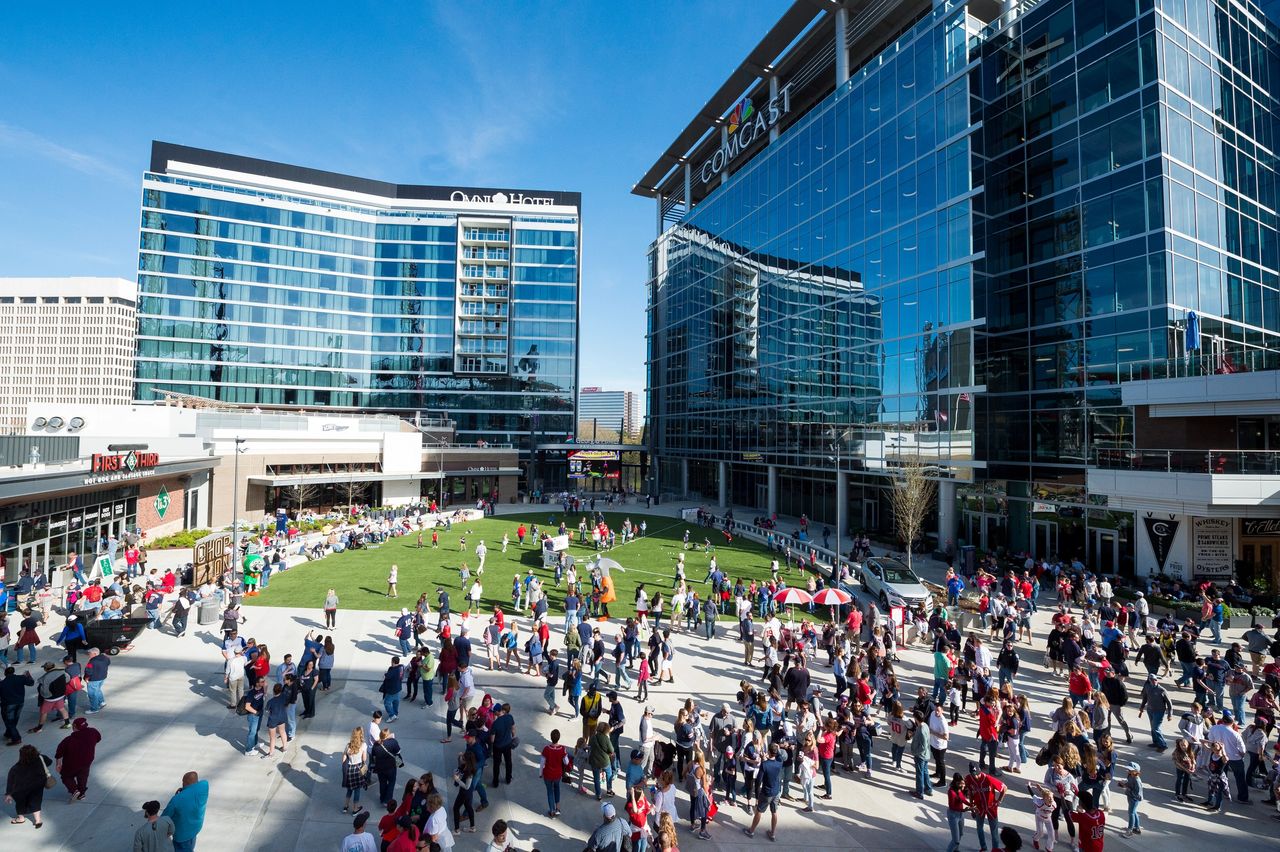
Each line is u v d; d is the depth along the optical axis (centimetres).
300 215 9444
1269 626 2348
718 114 6594
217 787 1206
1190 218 3058
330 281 9594
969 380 3609
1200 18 3228
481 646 2100
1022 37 3600
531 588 2470
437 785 1261
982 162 3650
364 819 882
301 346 9394
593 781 1297
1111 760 1188
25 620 1745
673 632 2316
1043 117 3503
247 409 6719
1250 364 2598
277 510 5088
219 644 1988
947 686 1684
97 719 1459
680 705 1688
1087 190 3278
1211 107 3231
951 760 1448
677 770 1320
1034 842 1110
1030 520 3466
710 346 6756
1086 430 3247
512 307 9975
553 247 10138
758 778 1188
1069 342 3344
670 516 5809
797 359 5219
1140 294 3030
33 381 18375
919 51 3991
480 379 9906
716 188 7169
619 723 1301
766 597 2459
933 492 3903
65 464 2902
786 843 1135
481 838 1102
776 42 5397
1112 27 3177
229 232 9056
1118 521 3038
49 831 1046
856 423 4528
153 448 3488
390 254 9881
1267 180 3556
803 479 5228
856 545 3588
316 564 3369
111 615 1995
